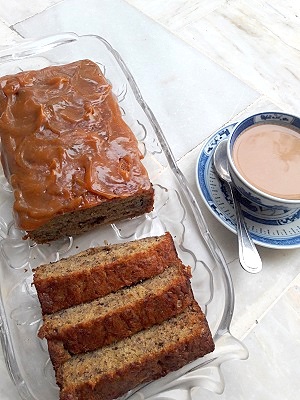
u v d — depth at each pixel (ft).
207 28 1.29
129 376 0.72
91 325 0.74
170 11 1.32
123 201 0.88
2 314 0.79
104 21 1.28
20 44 1.16
